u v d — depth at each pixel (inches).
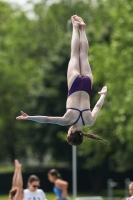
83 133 1353.3
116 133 3740.2
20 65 5654.5
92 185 5526.6
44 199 1868.8
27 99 5497.1
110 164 5270.7
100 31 5211.6
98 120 3937.0
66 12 6215.6
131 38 3769.7
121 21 3801.7
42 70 5506.9
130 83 3577.8
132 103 3499.0
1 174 5374.0
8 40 5615.2
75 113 1325.0
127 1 3969.0
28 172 5467.5
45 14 6333.7
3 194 5172.2
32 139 5679.1
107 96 4173.2
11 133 5669.3
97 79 4037.9
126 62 3759.8
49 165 6230.3
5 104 5285.4
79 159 5383.9
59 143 5413.4
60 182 2031.3
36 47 6176.2
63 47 5359.3
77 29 1400.1
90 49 4020.7
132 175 5423.2
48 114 5408.5
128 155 4384.8
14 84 5137.8
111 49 3949.3
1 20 5890.8
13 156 6038.4
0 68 5007.4
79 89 1348.4
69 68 1376.7
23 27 6038.4
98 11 6023.6
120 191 5462.6
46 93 5324.8
